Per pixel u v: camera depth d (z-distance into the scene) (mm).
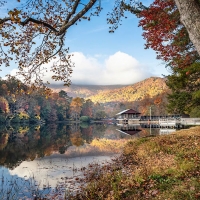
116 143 21016
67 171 10008
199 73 13727
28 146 19766
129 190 5488
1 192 7129
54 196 6719
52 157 13945
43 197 6676
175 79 14852
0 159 13391
